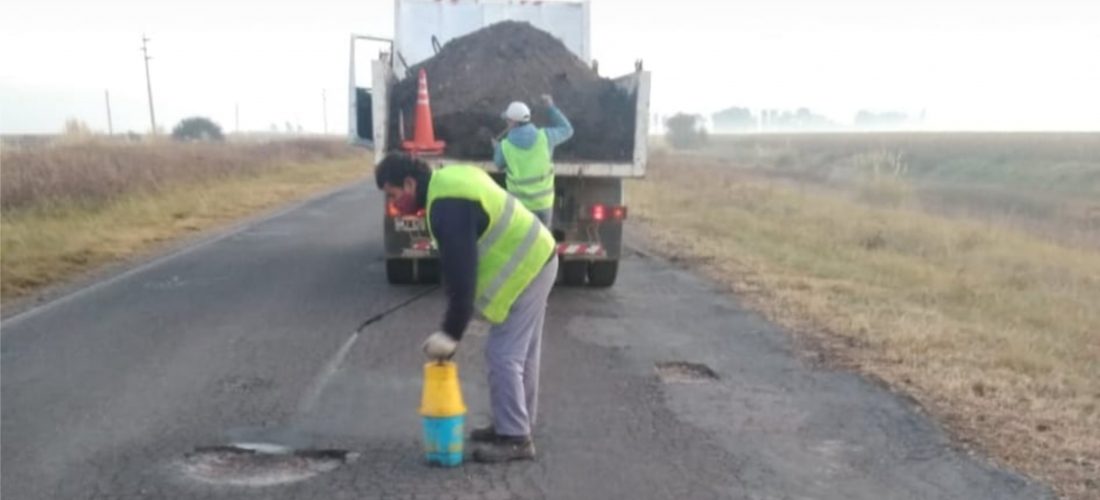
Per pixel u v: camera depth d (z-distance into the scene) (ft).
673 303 35.70
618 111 37.27
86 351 27.40
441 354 17.89
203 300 35.14
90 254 47.01
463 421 20.10
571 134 34.30
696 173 131.34
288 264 44.09
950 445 19.81
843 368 26.02
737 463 18.78
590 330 30.86
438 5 45.55
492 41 39.17
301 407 22.15
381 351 27.43
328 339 28.89
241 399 22.76
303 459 18.97
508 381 18.53
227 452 19.34
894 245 59.11
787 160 202.39
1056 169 162.09
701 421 21.40
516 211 18.03
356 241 53.06
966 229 68.54
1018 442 19.94
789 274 43.04
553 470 18.29
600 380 24.80
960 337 29.48
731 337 29.89
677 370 25.99
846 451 19.48
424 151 35.12
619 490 17.34
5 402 22.53
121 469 18.34
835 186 124.57
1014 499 17.03
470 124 36.35
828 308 34.01
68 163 70.95
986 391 23.58
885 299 36.68
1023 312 37.24
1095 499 17.02
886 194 101.09
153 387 23.76
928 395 23.29
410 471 18.24
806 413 21.99
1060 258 58.34
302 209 75.00
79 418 21.36
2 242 47.88
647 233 59.77
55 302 34.94
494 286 18.04
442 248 17.40
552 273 18.62
